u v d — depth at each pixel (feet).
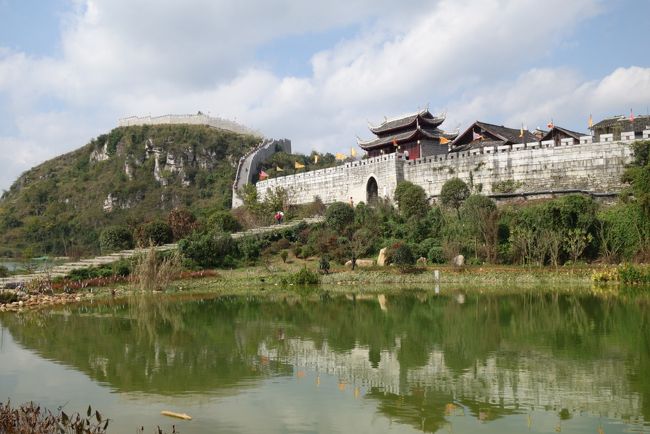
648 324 83.66
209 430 43.47
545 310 100.22
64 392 53.93
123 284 157.69
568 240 160.45
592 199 178.50
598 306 103.30
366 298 126.82
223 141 412.57
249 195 277.23
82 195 384.47
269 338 79.30
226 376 58.49
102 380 57.82
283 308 113.19
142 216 319.27
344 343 74.69
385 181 232.53
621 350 66.69
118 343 77.30
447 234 182.09
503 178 206.18
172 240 217.15
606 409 46.29
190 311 111.24
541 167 199.82
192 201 361.30
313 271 172.35
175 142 406.41
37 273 163.84
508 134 242.78
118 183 384.06
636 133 203.92
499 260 169.68
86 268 167.22
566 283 144.46
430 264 173.47
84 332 86.94
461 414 45.88
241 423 44.80
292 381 56.18
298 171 356.79
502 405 47.80
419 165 226.58
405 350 69.41
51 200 388.57
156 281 150.61
